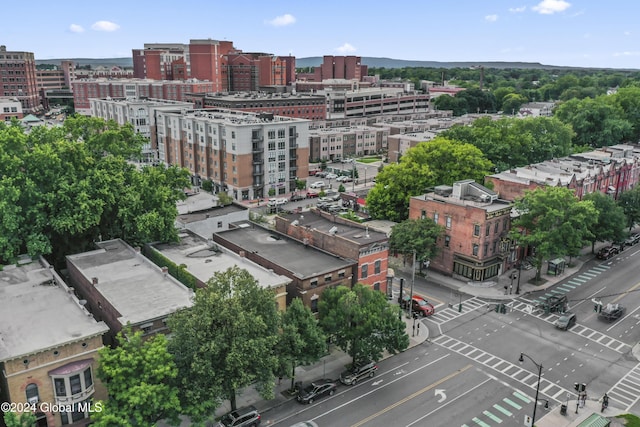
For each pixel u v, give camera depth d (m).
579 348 56.88
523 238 71.69
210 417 38.81
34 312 43.69
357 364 51.34
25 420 33.56
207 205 87.12
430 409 45.72
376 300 49.72
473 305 67.25
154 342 37.41
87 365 39.41
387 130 183.12
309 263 57.56
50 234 58.09
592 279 76.56
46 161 56.12
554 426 43.69
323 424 43.34
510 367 52.78
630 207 92.12
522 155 117.56
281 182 123.38
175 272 54.62
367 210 100.75
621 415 45.22
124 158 69.44
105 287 49.09
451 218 75.31
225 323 39.00
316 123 189.00
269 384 40.22
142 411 35.75
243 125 113.81
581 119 148.62
